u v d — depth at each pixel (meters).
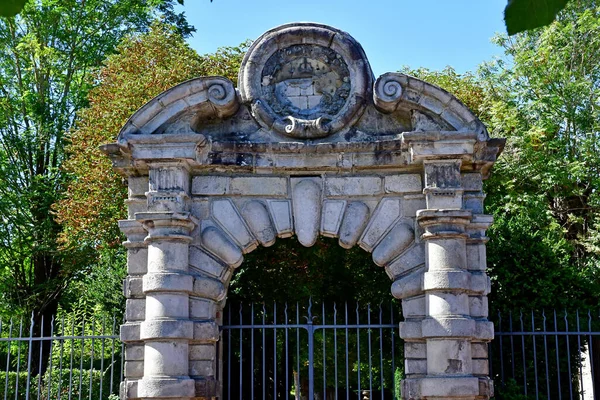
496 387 14.41
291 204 12.94
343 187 12.90
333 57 13.06
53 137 27.77
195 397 12.02
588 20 22.47
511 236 17.02
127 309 12.55
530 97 23.56
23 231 27.03
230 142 12.82
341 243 12.84
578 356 14.51
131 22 27.69
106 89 22.27
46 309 27.70
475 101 24.14
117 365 22.64
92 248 23.95
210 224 12.89
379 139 12.91
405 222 12.73
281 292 20.03
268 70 13.17
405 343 12.38
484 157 12.61
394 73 12.63
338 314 20.55
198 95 12.86
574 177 21.97
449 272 12.00
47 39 27.06
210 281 12.52
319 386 25.06
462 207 12.53
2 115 26.81
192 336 12.14
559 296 16.50
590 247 21.03
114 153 12.93
